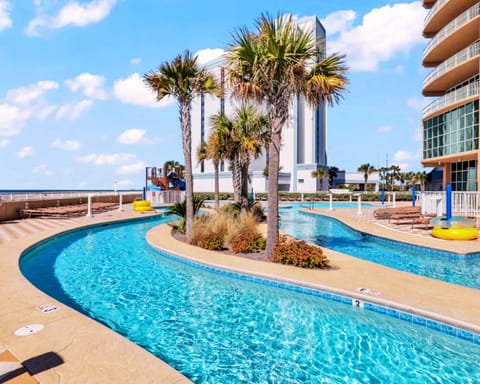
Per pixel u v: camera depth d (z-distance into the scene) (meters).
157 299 6.59
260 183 53.62
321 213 23.55
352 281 6.62
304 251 8.02
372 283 6.48
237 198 18.80
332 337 4.93
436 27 27.22
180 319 5.62
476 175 22.81
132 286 7.40
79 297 6.72
